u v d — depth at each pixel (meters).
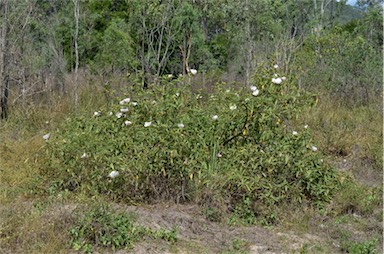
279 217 4.58
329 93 9.68
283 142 5.07
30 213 4.06
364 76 10.20
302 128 6.01
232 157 4.97
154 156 4.76
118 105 5.48
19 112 7.96
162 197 4.80
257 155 4.89
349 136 7.17
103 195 4.77
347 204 4.90
